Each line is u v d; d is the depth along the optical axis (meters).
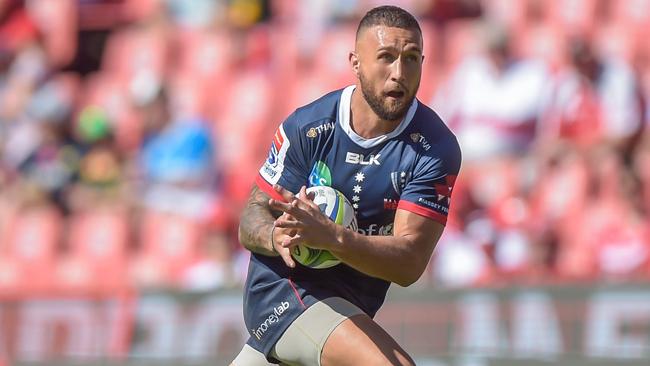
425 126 14.34
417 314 26.17
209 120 38.50
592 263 29.73
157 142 37.81
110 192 38.09
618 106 31.92
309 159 14.37
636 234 29.66
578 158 31.56
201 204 36.19
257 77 39.97
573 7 37.00
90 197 38.22
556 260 30.02
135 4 44.75
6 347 31.42
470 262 30.27
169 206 36.50
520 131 32.91
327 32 40.00
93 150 38.94
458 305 25.75
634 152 31.56
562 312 24.55
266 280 14.81
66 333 30.67
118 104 40.41
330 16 40.47
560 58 34.16
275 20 41.62
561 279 25.48
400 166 14.22
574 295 24.45
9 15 45.69
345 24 40.16
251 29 41.69
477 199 31.97
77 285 37.00
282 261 14.76
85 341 30.39
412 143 14.24
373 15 13.92
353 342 13.89
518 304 25.06
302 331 14.34
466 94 34.03
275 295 14.70
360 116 14.19
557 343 24.52
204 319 28.77
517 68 33.50
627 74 32.34
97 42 44.66
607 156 31.38
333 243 13.15
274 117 38.75
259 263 14.95
